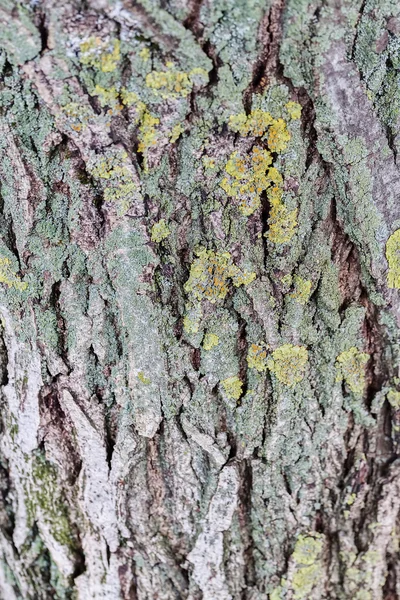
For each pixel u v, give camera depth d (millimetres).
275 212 598
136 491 637
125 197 589
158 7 564
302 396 627
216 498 637
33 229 599
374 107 590
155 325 608
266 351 618
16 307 614
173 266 604
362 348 629
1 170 593
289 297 612
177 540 649
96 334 614
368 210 602
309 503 647
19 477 658
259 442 632
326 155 594
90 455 633
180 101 579
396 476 643
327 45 576
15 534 670
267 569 653
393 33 581
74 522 655
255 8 567
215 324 613
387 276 614
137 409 621
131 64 572
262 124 585
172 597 656
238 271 604
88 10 563
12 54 570
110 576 654
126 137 583
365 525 651
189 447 630
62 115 578
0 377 640
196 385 621
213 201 596
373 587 661
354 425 642
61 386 625
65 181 591
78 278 607
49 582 673
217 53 574
